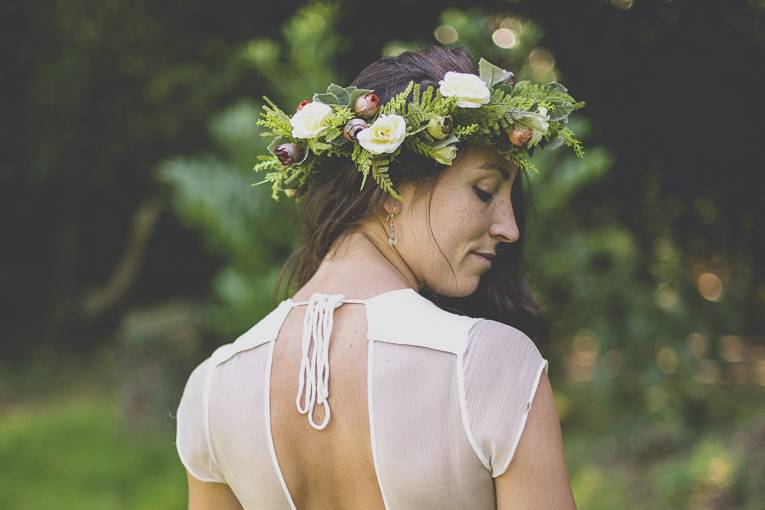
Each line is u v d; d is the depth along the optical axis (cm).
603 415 520
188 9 759
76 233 917
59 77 812
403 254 114
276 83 390
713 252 675
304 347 108
